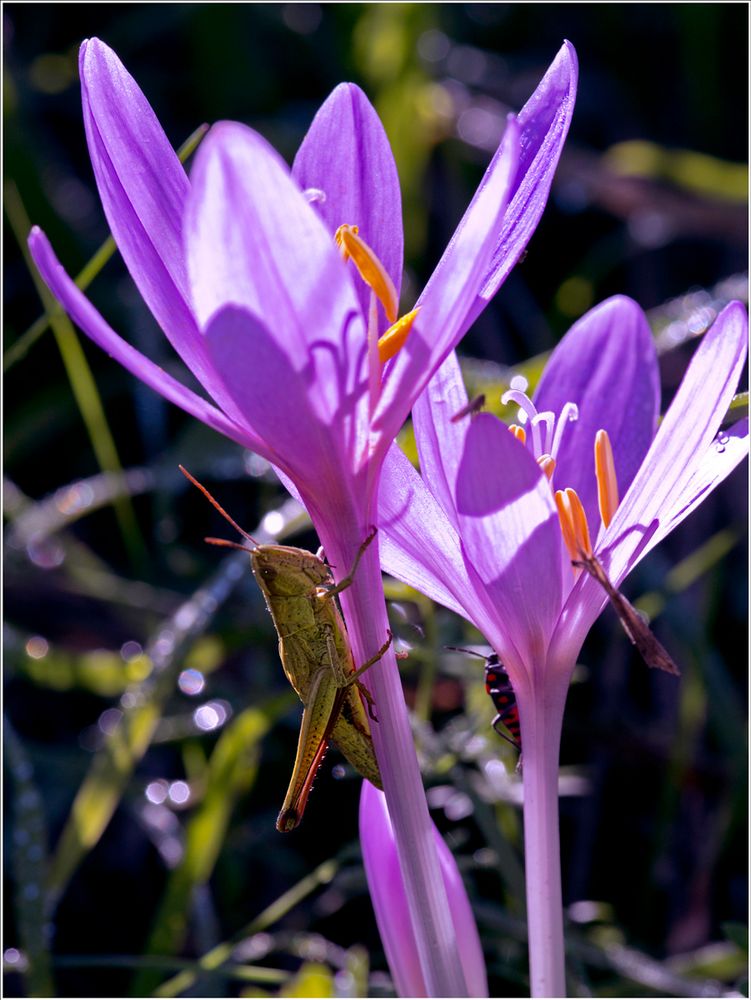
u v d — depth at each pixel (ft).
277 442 0.83
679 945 1.22
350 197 0.90
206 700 1.32
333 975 1.19
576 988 1.09
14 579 1.45
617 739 1.36
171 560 1.49
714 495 1.55
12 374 1.70
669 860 1.32
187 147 1.06
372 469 0.85
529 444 0.92
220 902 1.26
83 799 1.14
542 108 0.88
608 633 1.49
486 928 1.17
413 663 1.32
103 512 1.65
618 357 0.96
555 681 0.88
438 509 0.88
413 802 0.87
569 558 0.88
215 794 1.14
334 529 0.85
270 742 1.35
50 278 0.81
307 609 0.90
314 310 0.80
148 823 1.26
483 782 1.16
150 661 1.19
